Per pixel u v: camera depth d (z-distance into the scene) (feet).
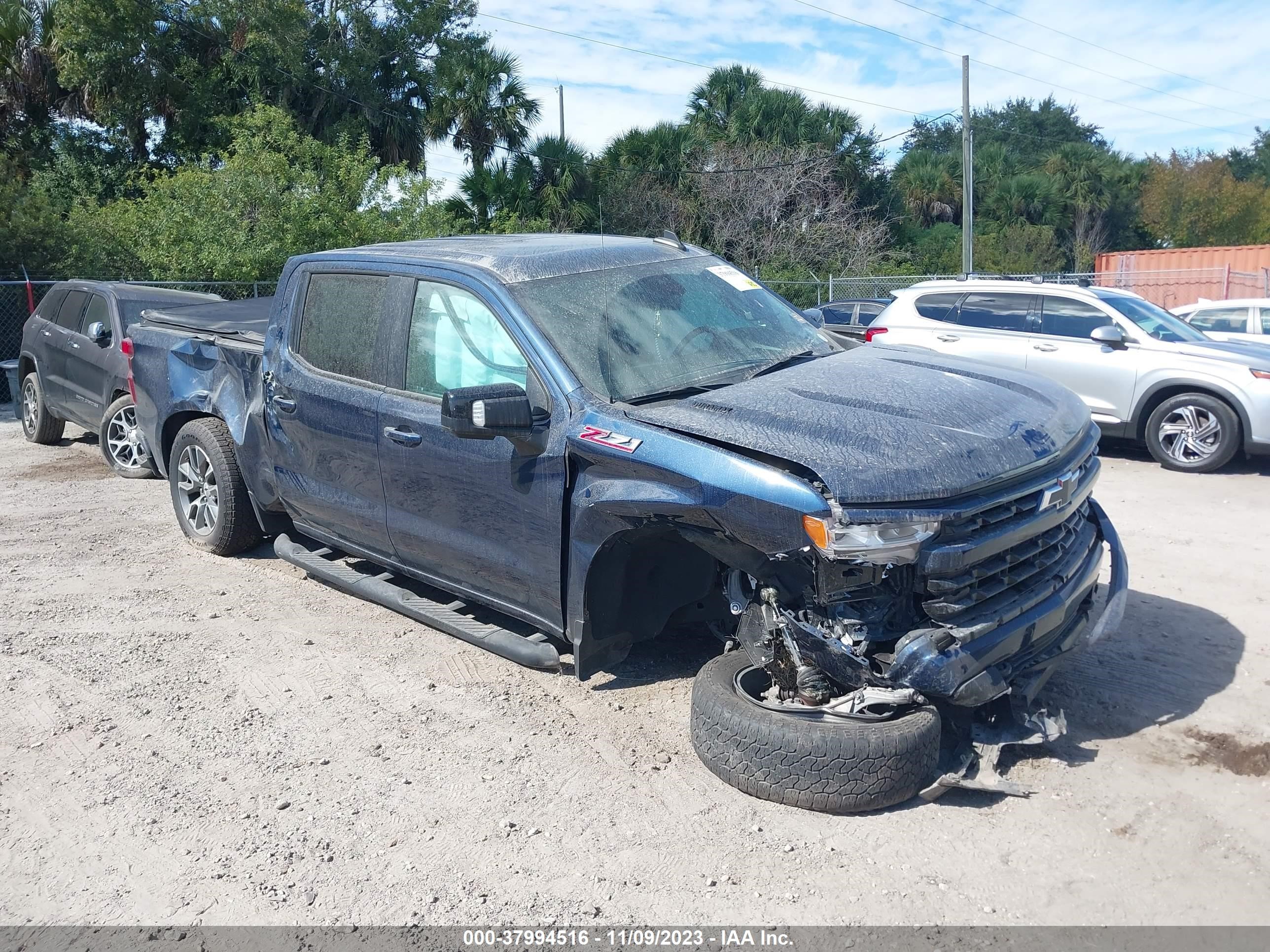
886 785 11.02
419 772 12.57
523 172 91.40
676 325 14.35
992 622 10.98
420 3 93.97
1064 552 12.63
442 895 10.18
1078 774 12.15
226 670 15.60
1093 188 161.17
